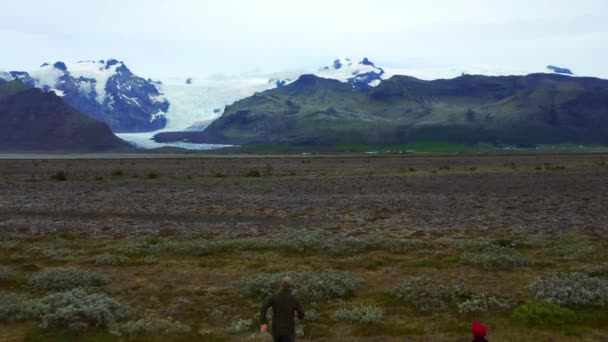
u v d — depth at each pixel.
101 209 57.47
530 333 18.36
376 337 18.20
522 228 42.78
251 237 40.06
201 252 33.38
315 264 30.06
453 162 177.75
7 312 20.44
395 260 31.00
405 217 50.00
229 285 25.62
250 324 19.69
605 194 68.69
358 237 37.75
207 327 19.75
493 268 28.36
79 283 25.36
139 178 105.56
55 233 42.56
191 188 82.44
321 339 18.05
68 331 18.83
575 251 32.19
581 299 21.20
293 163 181.25
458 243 35.00
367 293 24.06
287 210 56.22
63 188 82.31
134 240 38.56
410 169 124.25
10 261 31.48
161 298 23.50
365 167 148.00
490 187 80.62
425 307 21.50
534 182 88.56
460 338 17.91
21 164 171.88
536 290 23.08
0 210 56.62
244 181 96.38
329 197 68.12
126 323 19.70
